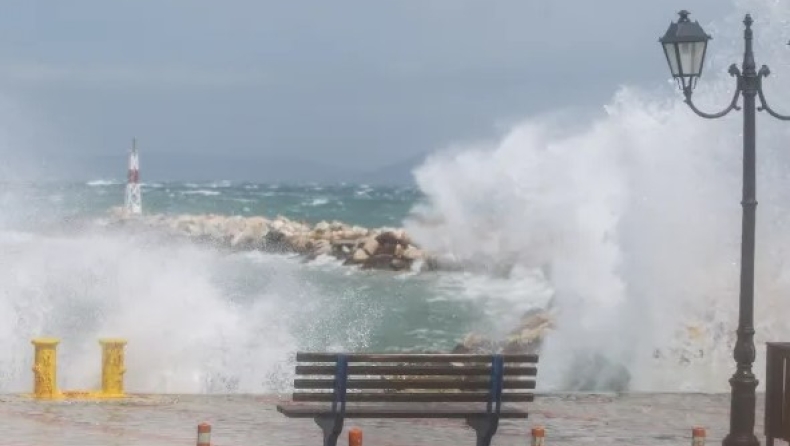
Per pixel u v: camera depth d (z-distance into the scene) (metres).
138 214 189.00
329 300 88.62
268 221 189.00
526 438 36.72
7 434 35.16
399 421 39.38
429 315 88.44
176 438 35.03
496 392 31.62
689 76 33.34
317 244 155.25
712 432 38.62
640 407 43.69
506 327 78.44
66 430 36.06
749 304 32.84
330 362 31.09
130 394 44.22
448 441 35.78
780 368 32.78
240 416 39.66
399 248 135.75
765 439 37.03
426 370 31.39
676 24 33.41
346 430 37.47
